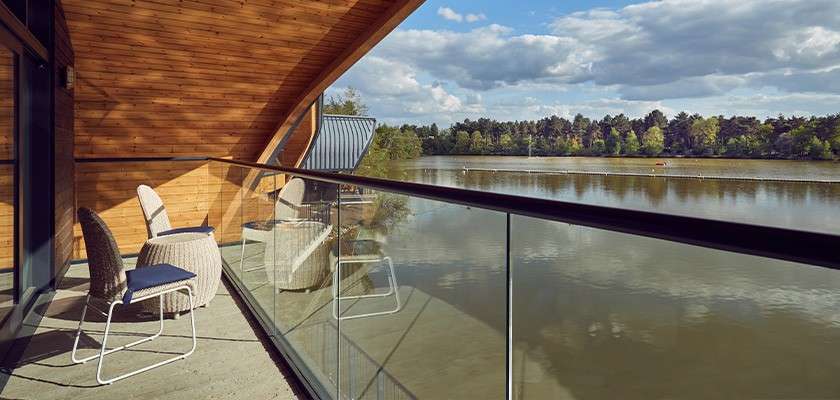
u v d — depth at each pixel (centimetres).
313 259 297
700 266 106
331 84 615
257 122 666
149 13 456
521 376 147
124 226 610
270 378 280
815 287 88
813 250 61
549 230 137
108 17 454
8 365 289
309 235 305
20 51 354
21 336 332
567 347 138
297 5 472
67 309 393
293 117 661
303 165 1037
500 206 131
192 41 507
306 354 304
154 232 428
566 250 134
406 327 202
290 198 337
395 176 2934
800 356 91
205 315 382
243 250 449
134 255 601
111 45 491
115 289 274
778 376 95
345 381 257
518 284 146
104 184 595
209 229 445
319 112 966
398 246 208
